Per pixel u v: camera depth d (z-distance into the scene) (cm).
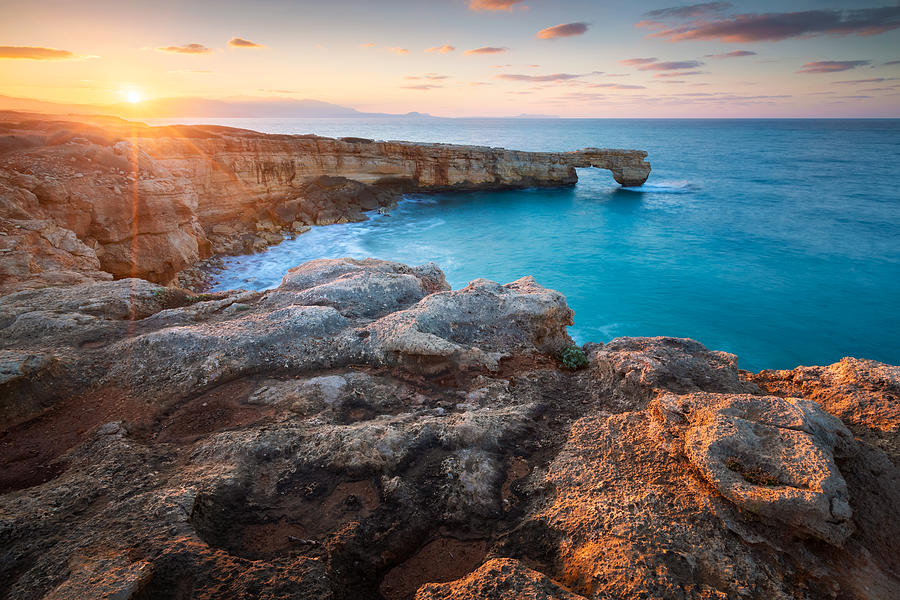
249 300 1131
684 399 644
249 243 3844
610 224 5194
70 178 2319
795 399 605
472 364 870
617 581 413
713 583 431
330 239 4341
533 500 556
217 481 532
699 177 8781
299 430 652
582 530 484
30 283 1349
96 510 485
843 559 459
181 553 418
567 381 858
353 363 867
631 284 3409
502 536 510
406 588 460
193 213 3306
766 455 520
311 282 1231
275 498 539
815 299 3120
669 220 5366
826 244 4291
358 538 491
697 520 484
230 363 816
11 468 582
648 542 454
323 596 410
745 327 2766
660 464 564
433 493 563
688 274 3597
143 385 760
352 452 599
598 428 657
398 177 6147
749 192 7088
